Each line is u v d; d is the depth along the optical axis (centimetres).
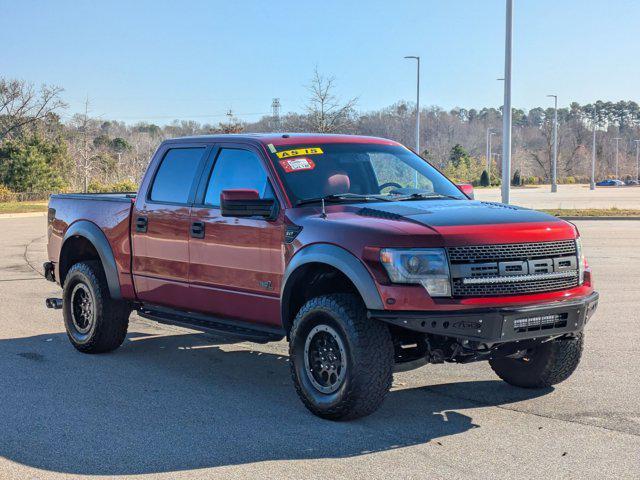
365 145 675
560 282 538
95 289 747
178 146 704
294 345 557
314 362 549
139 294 724
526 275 520
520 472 446
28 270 1475
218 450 486
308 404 552
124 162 8681
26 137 6900
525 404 587
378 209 564
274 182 601
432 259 501
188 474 446
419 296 498
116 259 739
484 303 505
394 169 663
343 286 582
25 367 715
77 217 786
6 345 815
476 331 501
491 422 541
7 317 981
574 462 462
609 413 562
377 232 515
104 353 775
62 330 898
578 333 591
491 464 459
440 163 13412
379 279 505
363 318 516
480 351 536
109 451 486
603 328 875
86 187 6650
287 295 573
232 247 622
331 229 541
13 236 2408
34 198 6078
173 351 789
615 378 662
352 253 521
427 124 18162
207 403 594
